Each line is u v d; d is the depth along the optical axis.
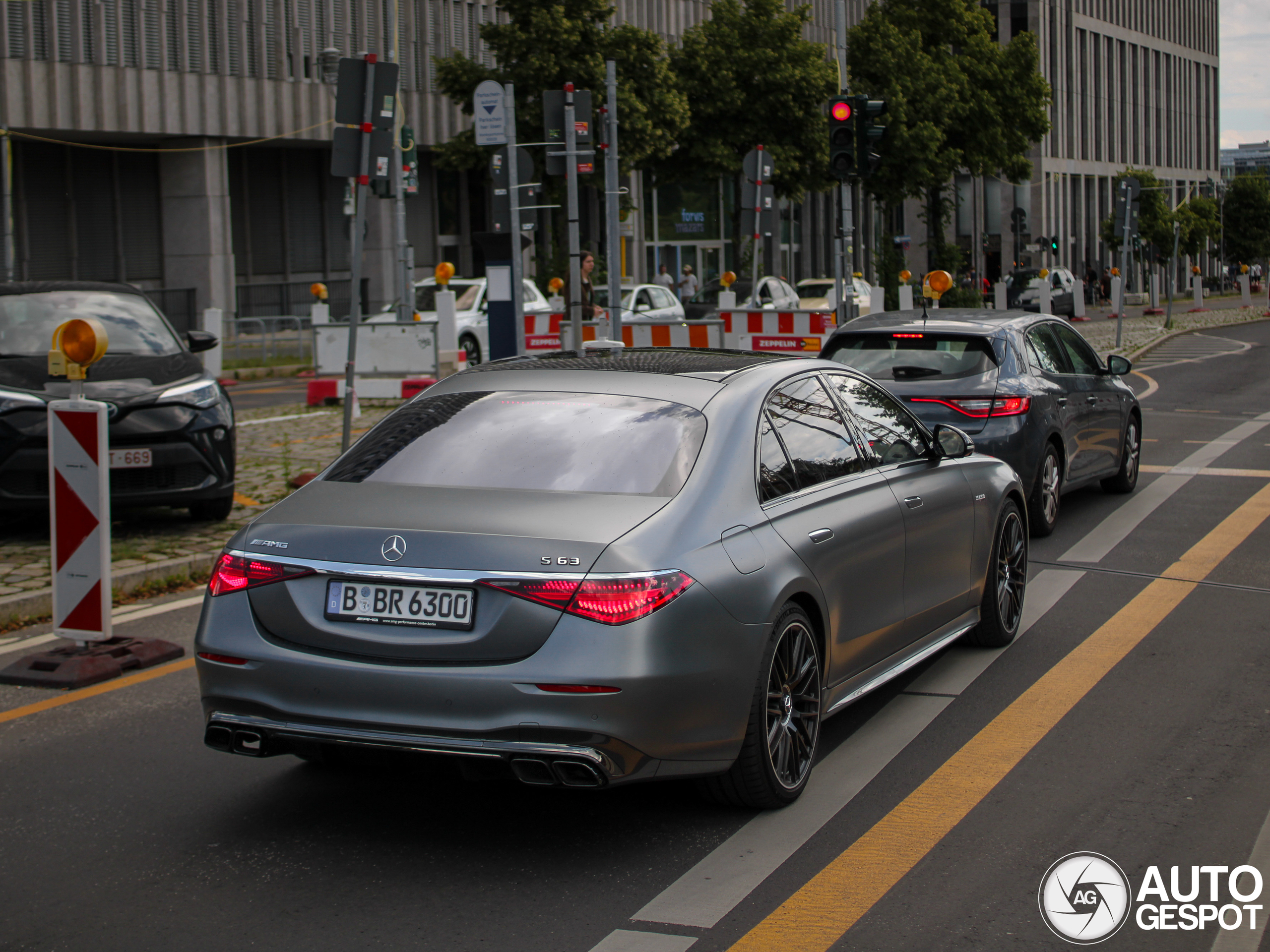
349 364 11.23
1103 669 6.64
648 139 36.91
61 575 6.71
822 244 64.56
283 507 4.71
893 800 4.91
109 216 39.91
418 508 4.45
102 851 4.52
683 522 4.40
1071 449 10.59
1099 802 4.87
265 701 4.35
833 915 3.96
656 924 3.91
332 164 11.01
